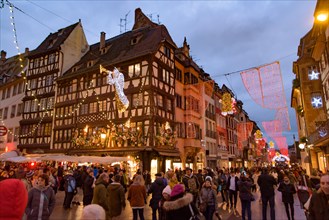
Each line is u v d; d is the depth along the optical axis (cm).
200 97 2959
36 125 2930
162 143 2122
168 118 2347
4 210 251
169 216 432
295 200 1450
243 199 835
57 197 1450
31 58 3241
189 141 2564
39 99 3011
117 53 2653
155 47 2322
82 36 3300
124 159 1733
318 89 2272
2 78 3728
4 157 1950
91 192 909
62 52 2994
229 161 3941
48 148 2741
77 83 2698
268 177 830
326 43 1788
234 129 4500
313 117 2238
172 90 2470
